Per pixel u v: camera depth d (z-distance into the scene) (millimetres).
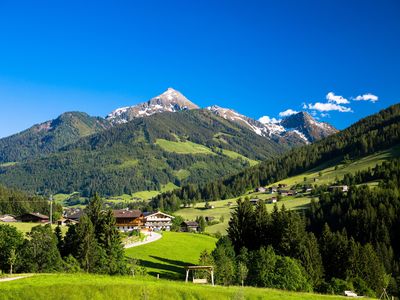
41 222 185625
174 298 50125
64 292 48594
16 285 49281
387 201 184000
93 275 60719
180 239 156000
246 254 104438
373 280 111562
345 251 117625
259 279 90625
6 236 85938
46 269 84938
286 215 125375
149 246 134500
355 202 198375
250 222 132000
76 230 98312
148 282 56031
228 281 91500
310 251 111750
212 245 153375
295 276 91500
